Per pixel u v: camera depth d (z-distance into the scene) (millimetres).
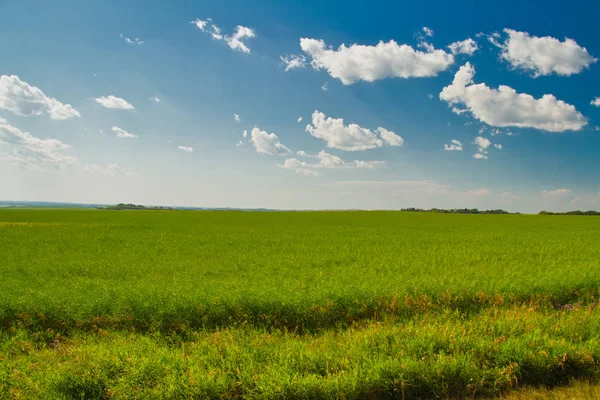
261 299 10273
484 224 56562
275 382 6289
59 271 16406
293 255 21078
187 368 6887
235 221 59719
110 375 6816
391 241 29344
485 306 10867
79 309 9906
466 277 13688
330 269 16641
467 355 7137
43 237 31141
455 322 9445
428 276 13906
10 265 17844
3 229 38438
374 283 12297
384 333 8188
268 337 8602
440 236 33938
